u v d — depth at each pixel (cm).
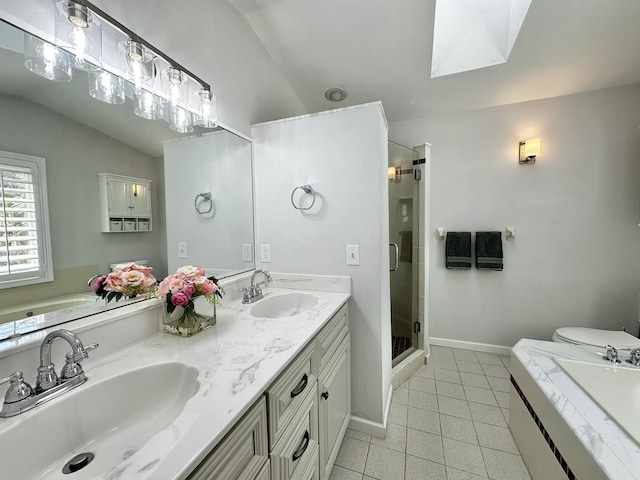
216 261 152
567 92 225
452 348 271
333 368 132
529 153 230
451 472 138
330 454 128
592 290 231
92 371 78
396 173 244
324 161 166
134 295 101
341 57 191
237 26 161
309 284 173
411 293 251
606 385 132
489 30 189
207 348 92
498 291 256
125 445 69
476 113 253
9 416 59
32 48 76
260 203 183
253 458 70
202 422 58
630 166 217
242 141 170
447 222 267
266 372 77
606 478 80
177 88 116
